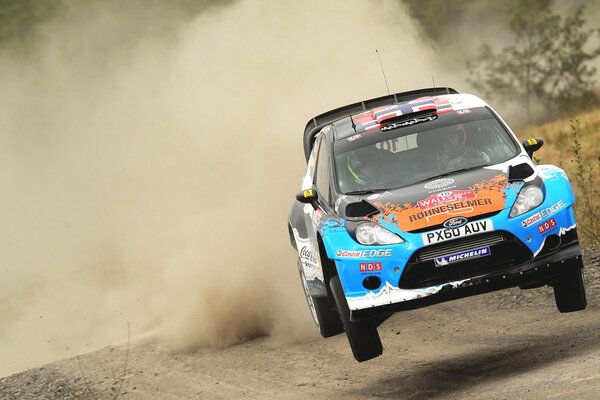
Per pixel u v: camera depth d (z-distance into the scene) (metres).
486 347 27.58
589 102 159.62
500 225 22.95
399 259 23.19
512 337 28.03
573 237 23.64
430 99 30.03
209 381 30.75
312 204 27.95
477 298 34.44
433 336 30.81
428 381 24.75
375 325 24.77
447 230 23.03
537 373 21.66
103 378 33.38
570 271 23.58
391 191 25.48
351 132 28.84
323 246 26.00
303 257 29.89
